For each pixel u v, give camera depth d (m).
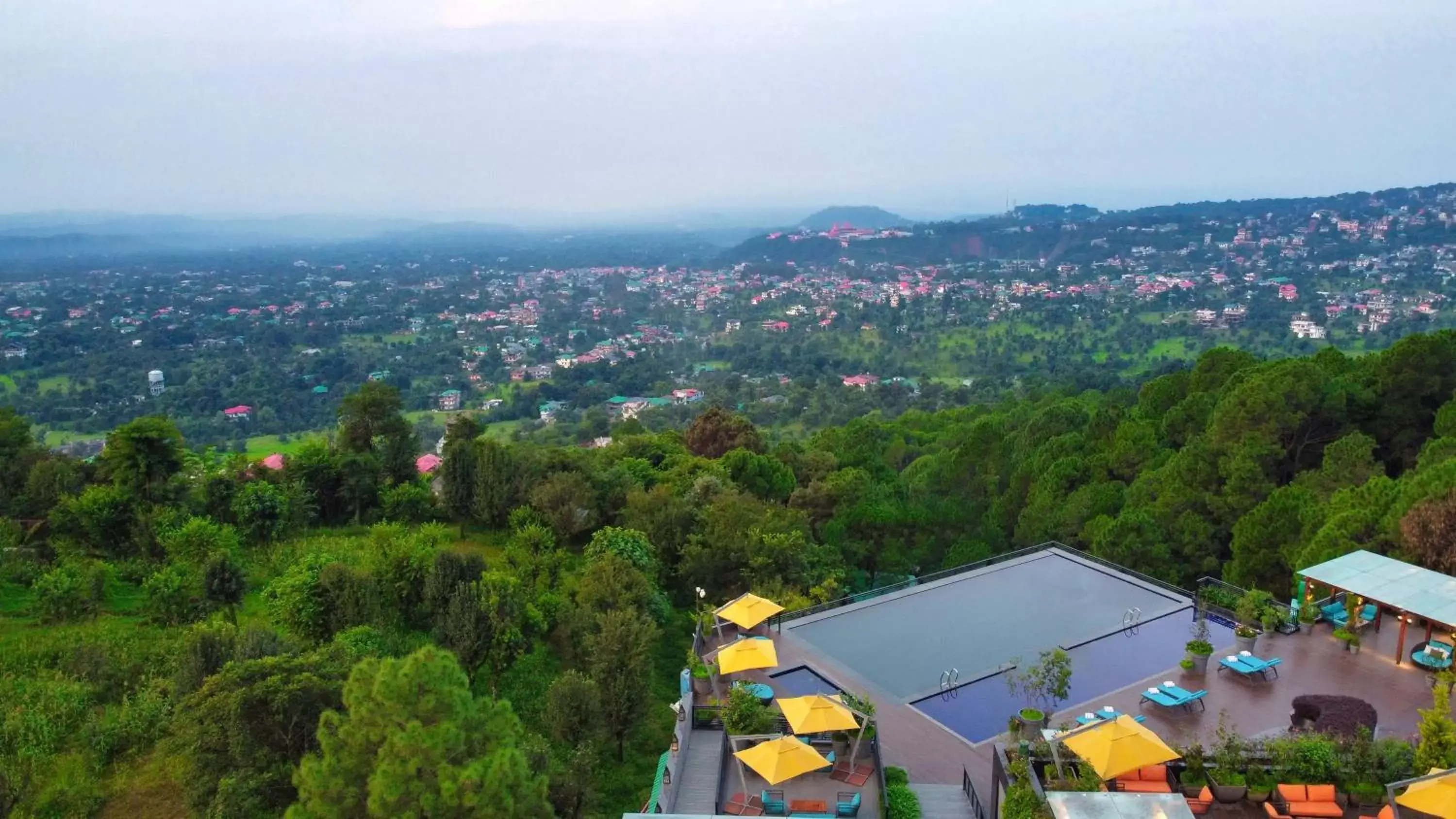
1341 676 19.81
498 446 45.50
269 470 47.00
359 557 36.91
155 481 40.19
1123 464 39.72
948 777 17.19
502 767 12.83
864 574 34.38
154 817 20.09
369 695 13.87
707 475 42.97
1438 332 37.72
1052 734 15.64
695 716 19.89
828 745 18.34
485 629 26.12
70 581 31.03
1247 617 22.30
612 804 22.78
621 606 29.09
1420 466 29.02
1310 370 36.53
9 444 43.91
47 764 21.73
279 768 18.33
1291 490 28.88
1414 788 13.23
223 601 30.28
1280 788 14.45
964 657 21.80
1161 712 18.50
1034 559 28.45
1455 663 19.09
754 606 23.38
